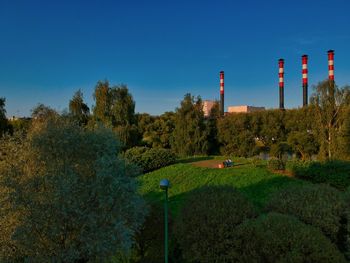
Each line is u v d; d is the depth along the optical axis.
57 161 11.23
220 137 39.44
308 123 32.94
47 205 10.08
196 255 9.98
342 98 27.47
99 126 12.52
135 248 13.20
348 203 9.80
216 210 10.07
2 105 28.89
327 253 8.05
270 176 23.31
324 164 22.06
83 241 10.04
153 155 29.44
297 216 9.81
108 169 10.69
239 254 9.22
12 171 10.81
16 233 9.87
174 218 12.98
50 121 11.97
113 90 36.19
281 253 8.29
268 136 39.25
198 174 25.75
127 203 10.90
